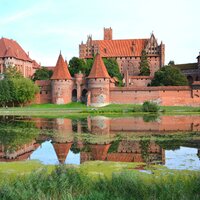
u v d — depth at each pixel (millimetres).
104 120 67438
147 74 165250
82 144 37406
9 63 157375
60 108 112812
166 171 23328
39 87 128375
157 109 92438
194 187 15828
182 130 49000
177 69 133250
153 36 177125
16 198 14914
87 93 120062
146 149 33781
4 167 25156
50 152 32812
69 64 152125
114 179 17297
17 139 41594
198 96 110938
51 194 15391
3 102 120500
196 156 29672
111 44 179625
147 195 15062
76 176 17438
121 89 117375
